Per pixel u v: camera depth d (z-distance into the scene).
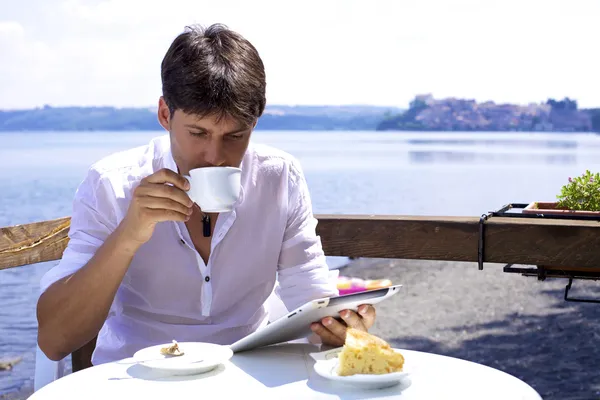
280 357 1.44
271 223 1.80
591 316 5.27
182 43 1.47
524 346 4.57
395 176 27.25
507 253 2.25
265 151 1.84
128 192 1.70
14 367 4.67
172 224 1.69
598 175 2.55
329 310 1.44
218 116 1.42
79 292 1.49
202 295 1.73
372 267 7.16
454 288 6.26
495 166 34.81
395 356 1.27
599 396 3.61
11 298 7.30
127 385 1.25
